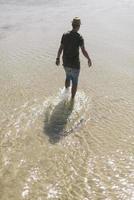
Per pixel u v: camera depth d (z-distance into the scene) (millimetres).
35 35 13617
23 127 6328
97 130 6230
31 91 7879
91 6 20484
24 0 23062
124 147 5699
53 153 5523
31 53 10945
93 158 5398
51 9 19859
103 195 4566
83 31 13797
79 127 6332
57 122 6488
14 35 13766
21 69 9398
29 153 5531
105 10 18891
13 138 5961
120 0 22484
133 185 4766
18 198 4520
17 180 4875
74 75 7078
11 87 8141
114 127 6332
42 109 6980
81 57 10383
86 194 4586
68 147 5699
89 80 8523
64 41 6949
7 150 5609
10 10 19812
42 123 6461
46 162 5289
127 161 5324
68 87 7605
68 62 7004
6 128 6285
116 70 9211
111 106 7133
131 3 21125
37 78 8688
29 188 4707
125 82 8375
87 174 5000
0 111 6934
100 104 7223
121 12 18000
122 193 4605
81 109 6992
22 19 17109
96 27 14492
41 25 15570
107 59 10164
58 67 9531
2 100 7438
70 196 4547
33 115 6754
